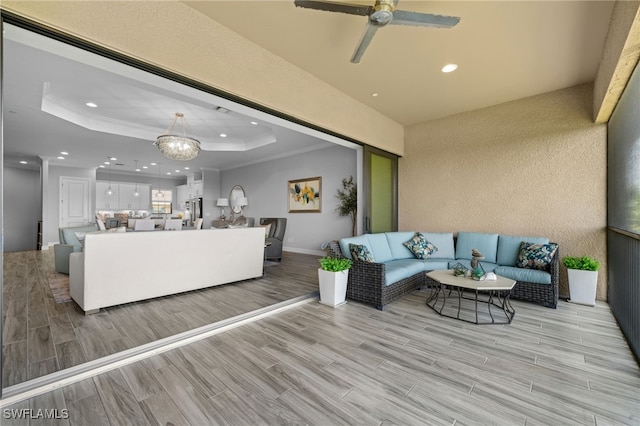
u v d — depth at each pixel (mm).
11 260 5984
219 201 9211
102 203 10266
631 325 2236
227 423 1444
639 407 1556
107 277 2965
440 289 3848
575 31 2451
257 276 4438
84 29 1734
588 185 3424
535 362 2023
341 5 1818
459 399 1624
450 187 4559
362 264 3293
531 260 3340
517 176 3928
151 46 2023
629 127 2395
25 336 2359
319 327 2645
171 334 2400
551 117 3674
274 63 2893
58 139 5867
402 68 3139
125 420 1459
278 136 5961
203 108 4742
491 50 2768
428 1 2141
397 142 4914
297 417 1486
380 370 1921
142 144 6328
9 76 3314
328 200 6730
